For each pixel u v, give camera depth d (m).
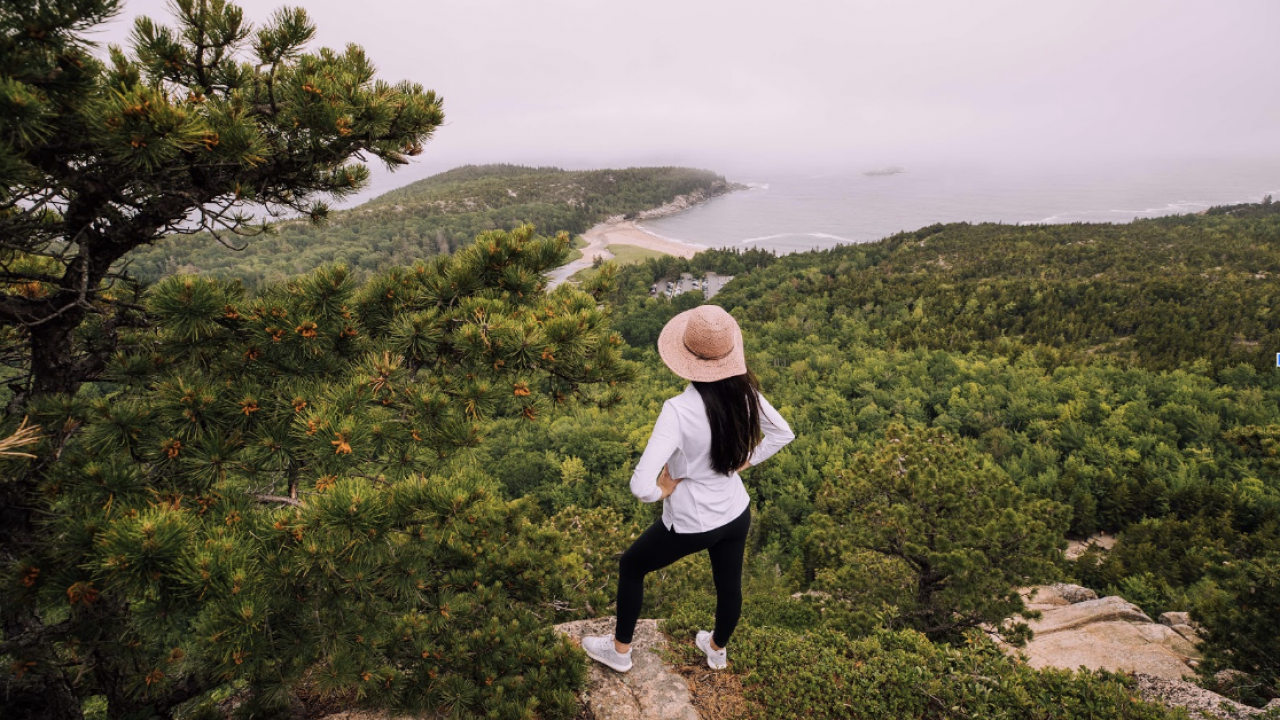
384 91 3.39
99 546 2.06
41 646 2.80
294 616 2.87
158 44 2.95
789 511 53.28
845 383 94.38
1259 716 3.99
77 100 2.40
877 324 130.25
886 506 11.40
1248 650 9.29
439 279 4.09
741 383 2.27
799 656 3.61
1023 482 60.62
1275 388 84.88
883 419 80.00
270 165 3.27
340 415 2.81
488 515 4.70
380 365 3.17
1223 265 153.62
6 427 2.70
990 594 9.52
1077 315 125.19
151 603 2.14
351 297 3.72
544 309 3.99
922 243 197.62
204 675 3.04
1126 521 51.75
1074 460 63.78
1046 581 9.77
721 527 2.49
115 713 3.47
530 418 3.71
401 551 3.20
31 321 2.97
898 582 11.30
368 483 2.83
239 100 2.93
